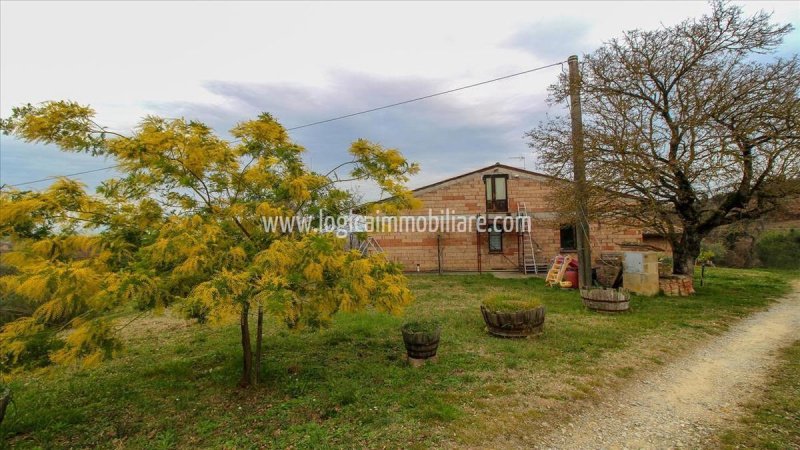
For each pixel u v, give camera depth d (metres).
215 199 4.46
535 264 18.62
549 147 12.84
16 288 3.04
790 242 23.16
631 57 11.39
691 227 12.15
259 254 3.69
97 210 3.99
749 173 10.73
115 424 4.10
